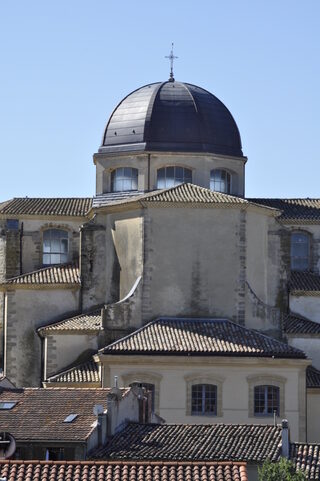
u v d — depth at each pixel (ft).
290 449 310.65
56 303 424.46
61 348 403.75
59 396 327.88
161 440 314.96
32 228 450.71
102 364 377.50
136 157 445.78
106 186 449.89
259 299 406.41
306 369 389.39
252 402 377.91
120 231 416.46
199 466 250.98
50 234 451.12
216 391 377.91
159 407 377.09
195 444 312.50
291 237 450.71
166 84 460.14
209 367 378.12
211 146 447.83
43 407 322.75
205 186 445.78
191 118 449.48
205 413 377.50
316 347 405.18
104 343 401.08
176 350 378.53
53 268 435.53
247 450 309.22
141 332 391.04
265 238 418.51
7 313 423.23
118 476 249.75
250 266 410.72
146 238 406.00
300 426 378.12
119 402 322.55
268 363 378.32
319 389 387.55
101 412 312.91
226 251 406.41
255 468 304.71
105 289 422.82
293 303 427.33
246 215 408.87
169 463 252.21
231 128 454.40
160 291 403.95
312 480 298.76
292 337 404.77
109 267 421.18
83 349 403.34
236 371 378.73
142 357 377.09
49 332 403.95
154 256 405.39
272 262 421.59
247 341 386.11
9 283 424.05
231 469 249.96
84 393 329.31
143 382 377.30
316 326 410.11
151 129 447.01
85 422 314.55
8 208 453.17
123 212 415.44
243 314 404.36
